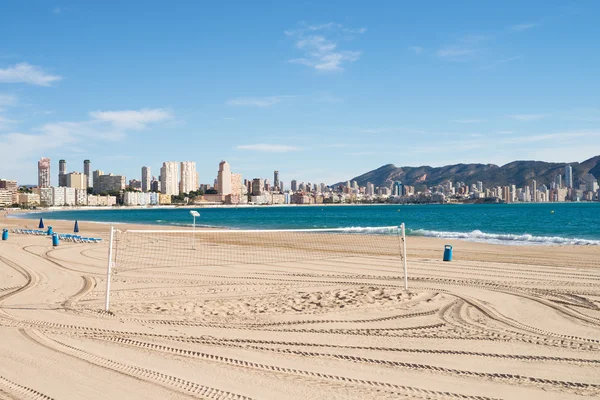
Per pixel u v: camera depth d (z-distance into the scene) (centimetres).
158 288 1316
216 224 6281
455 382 590
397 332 840
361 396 541
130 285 1370
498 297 1161
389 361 673
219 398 533
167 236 3484
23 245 2562
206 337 795
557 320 938
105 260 1962
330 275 1577
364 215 10275
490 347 748
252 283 1416
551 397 545
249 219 8331
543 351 728
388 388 568
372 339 793
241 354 699
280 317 954
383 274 1595
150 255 2184
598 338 805
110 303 1101
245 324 895
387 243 2825
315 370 631
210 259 2045
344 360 676
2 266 1761
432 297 1149
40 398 533
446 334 828
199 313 989
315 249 2480
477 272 1625
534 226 5216
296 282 1434
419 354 709
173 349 721
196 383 578
